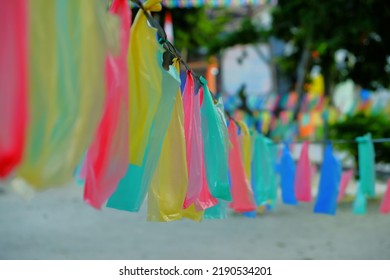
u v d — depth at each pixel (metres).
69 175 1.26
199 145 2.50
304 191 5.52
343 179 7.18
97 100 1.33
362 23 8.80
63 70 1.24
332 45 9.15
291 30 11.93
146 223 7.47
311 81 14.14
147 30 1.86
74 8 1.29
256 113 16.12
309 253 5.36
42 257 5.17
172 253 5.41
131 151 1.78
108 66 1.49
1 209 8.87
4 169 1.10
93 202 1.60
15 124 1.12
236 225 7.23
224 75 20.30
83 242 6.07
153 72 1.85
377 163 9.38
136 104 1.80
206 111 2.70
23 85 1.14
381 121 9.59
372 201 9.29
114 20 1.45
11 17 1.13
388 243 5.85
